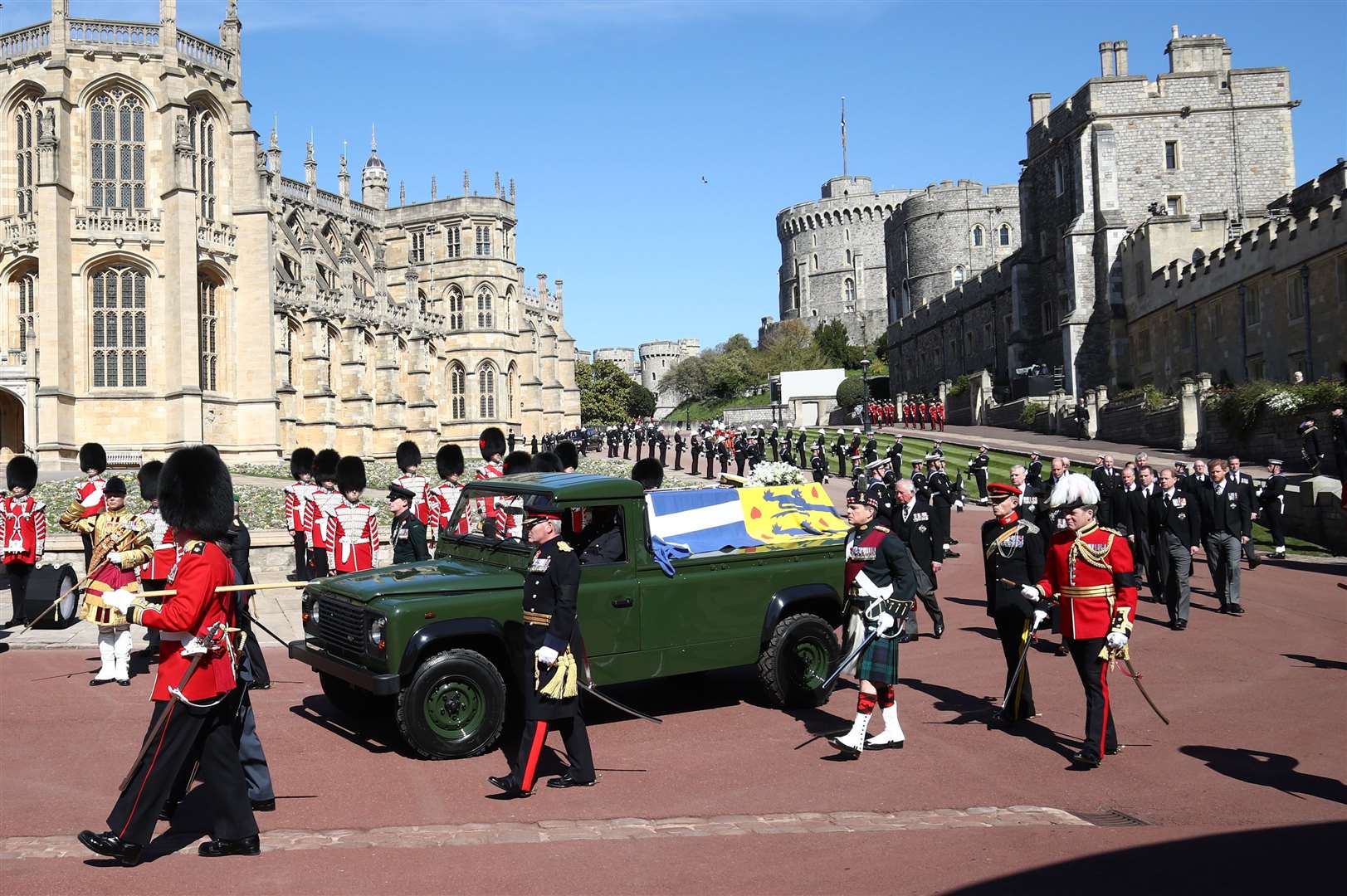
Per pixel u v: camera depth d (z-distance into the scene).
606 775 8.55
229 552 11.83
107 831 6.93
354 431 66.69
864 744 9.38
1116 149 60.88
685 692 11.91
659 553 10.23
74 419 48.22
